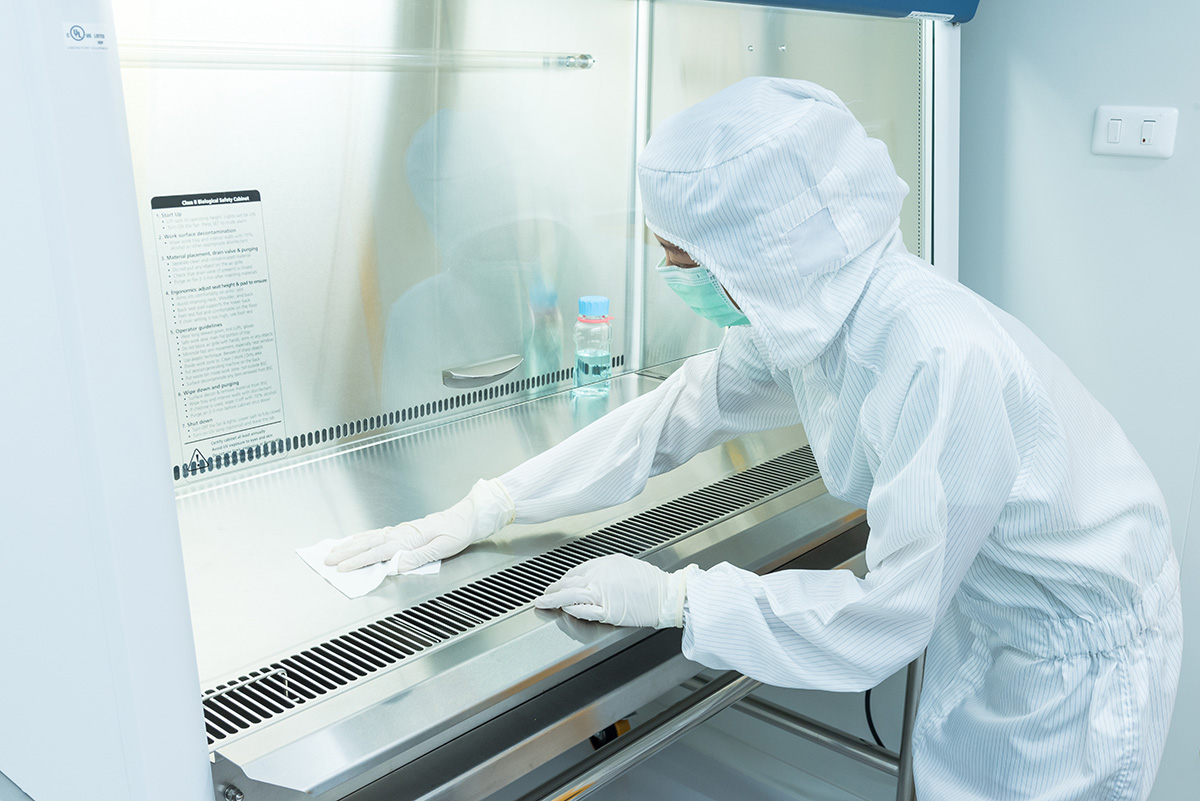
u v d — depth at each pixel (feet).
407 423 5.50
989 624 4.12
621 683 3.70
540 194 5.70
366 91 4.78
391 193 5.04
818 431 3.93
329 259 4.90
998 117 6.89
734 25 5.51
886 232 3.51
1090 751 3.74
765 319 3.32
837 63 5.86
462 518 4.17
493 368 5.76
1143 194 6.26
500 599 3.80
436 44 4.95
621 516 4.60
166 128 4.19
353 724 3.02
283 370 4.88
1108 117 6.27
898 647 3.37
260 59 4.38
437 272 5.36
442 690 3.22
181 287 4.41
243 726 2.97
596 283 6.20
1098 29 6.24
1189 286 6.17
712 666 3.68
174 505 2.54
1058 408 3.65
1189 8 5.83
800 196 3.16
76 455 2.38
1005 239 7.04
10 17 2.08
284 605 3.71
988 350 3.25
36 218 2.23
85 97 2.16
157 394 2.44
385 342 5.25
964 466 3.23
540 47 5.39
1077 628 3.80
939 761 4.36
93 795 2.96
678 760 7.35
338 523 4.43
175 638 2.56
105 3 2.18
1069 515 3.58
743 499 4.82
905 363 3.24
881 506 3.32
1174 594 4.03
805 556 4.70
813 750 7.50
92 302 2.25
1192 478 6.39
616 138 5.96
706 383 4.50
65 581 2.64
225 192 4.44
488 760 3.31
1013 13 6.64
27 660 3.10
